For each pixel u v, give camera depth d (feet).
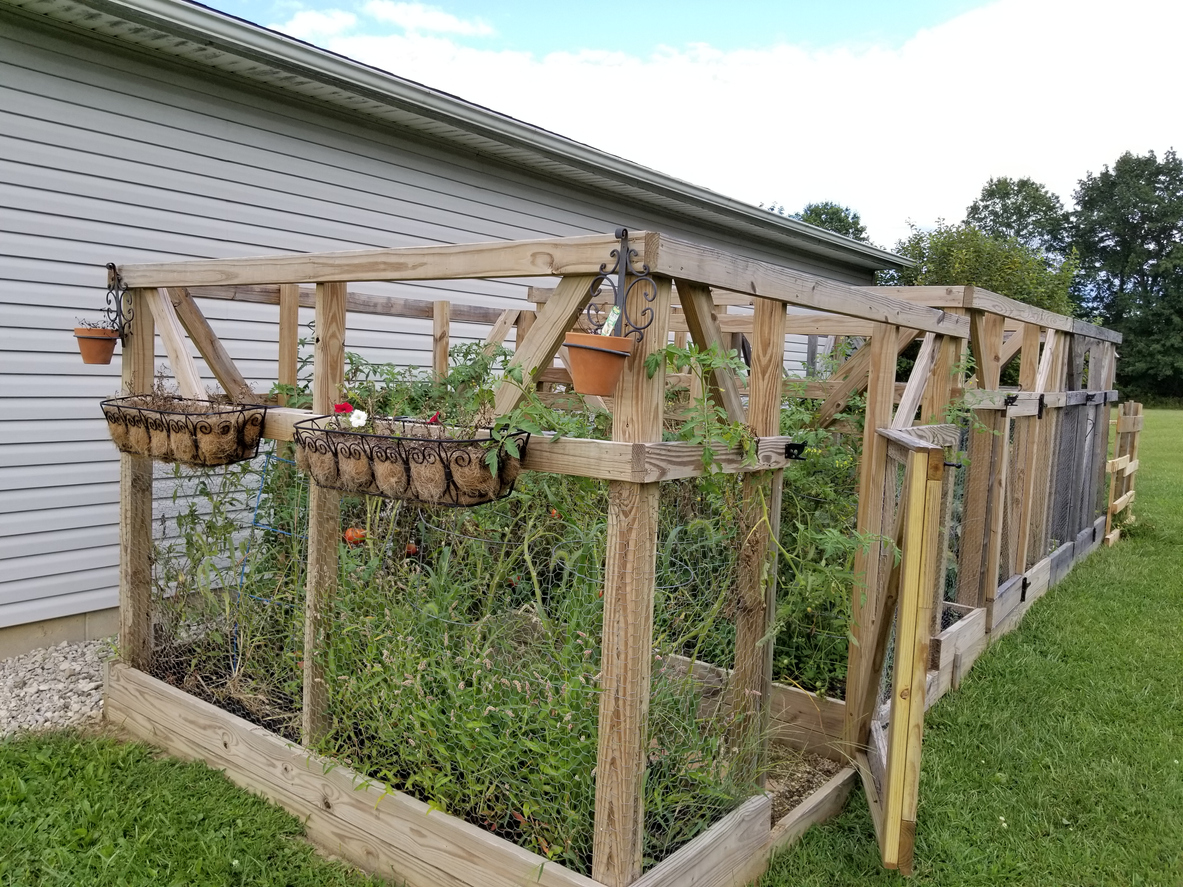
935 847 8.98
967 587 15.16
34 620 14.43
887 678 11.31
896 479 10.85
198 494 12.00
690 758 7.88
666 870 6.96
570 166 22.15
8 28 13.16
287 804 9.26
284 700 10.66
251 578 11.43
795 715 11.29
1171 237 119.75
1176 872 8.73
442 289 21.43
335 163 18.01
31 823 8.98
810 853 8.70
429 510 11.16
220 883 8.00
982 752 11.21
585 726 7.26
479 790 7.84
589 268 6.52
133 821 9.04
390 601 9.21
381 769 8.61
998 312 14.26
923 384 11.71
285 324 14.62
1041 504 18.79
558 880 6.89
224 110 16.07
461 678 8.18
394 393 12.53
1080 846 9.14
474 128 19.13
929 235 50.34
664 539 9.31
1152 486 36.60
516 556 9.91
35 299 13.93
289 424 9.63
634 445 6.37
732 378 7.81
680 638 8.19
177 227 15.57
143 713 11.14
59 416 14.49
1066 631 16.40
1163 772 10.78
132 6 13.05
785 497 12.46
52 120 13.82
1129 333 109.70
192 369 10.68
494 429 6.80
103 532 15.29
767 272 7.78
